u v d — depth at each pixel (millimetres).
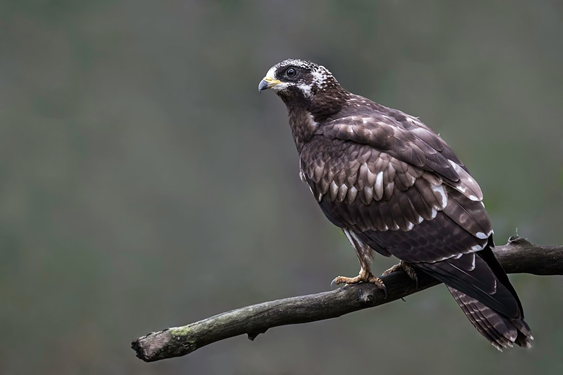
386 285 7770
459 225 7465
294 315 7242
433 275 7504
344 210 8039
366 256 7980
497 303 7051
